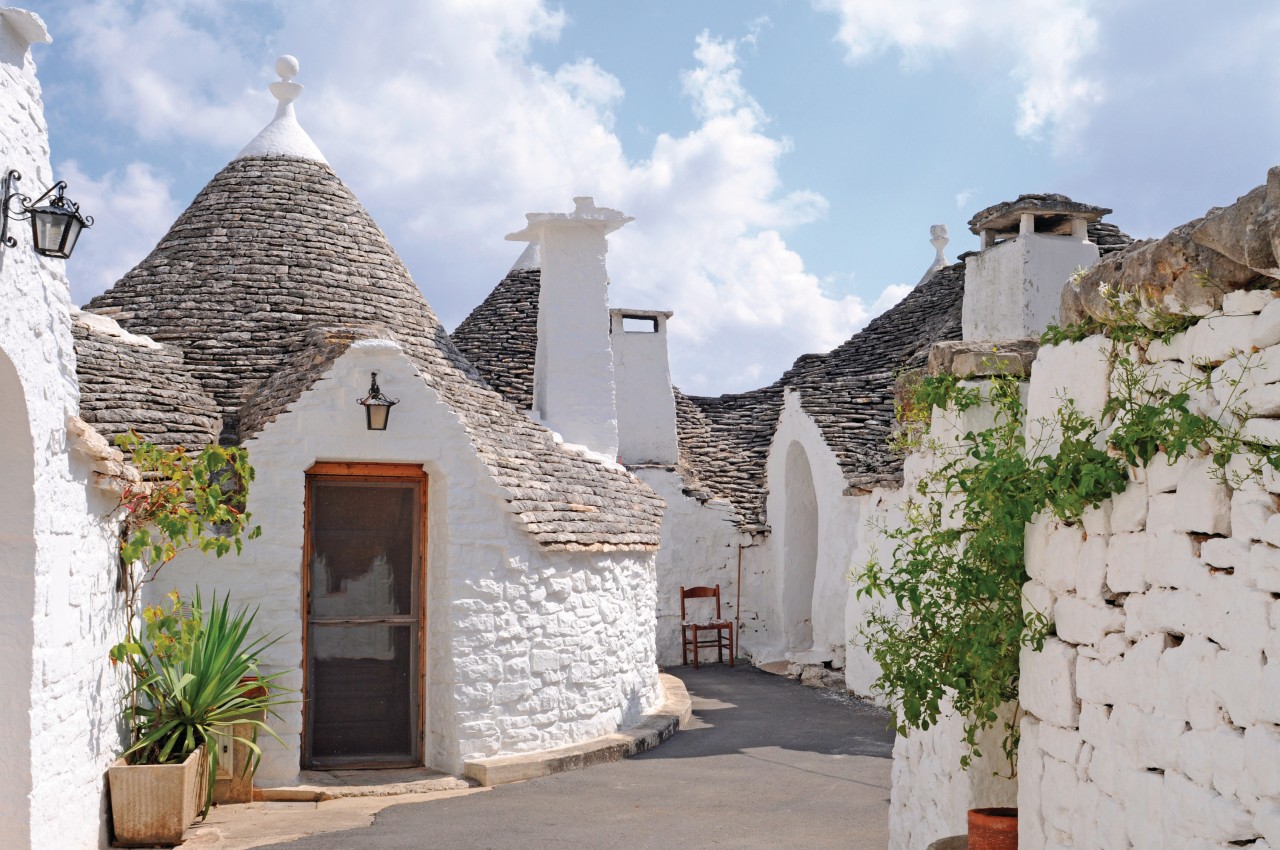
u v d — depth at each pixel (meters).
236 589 9.66
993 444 5.62
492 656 10.35
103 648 7.80
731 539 19.69
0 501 6.50
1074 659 4.67
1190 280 3.88
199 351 12.47
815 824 8.33
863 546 15.56
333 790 9.48
